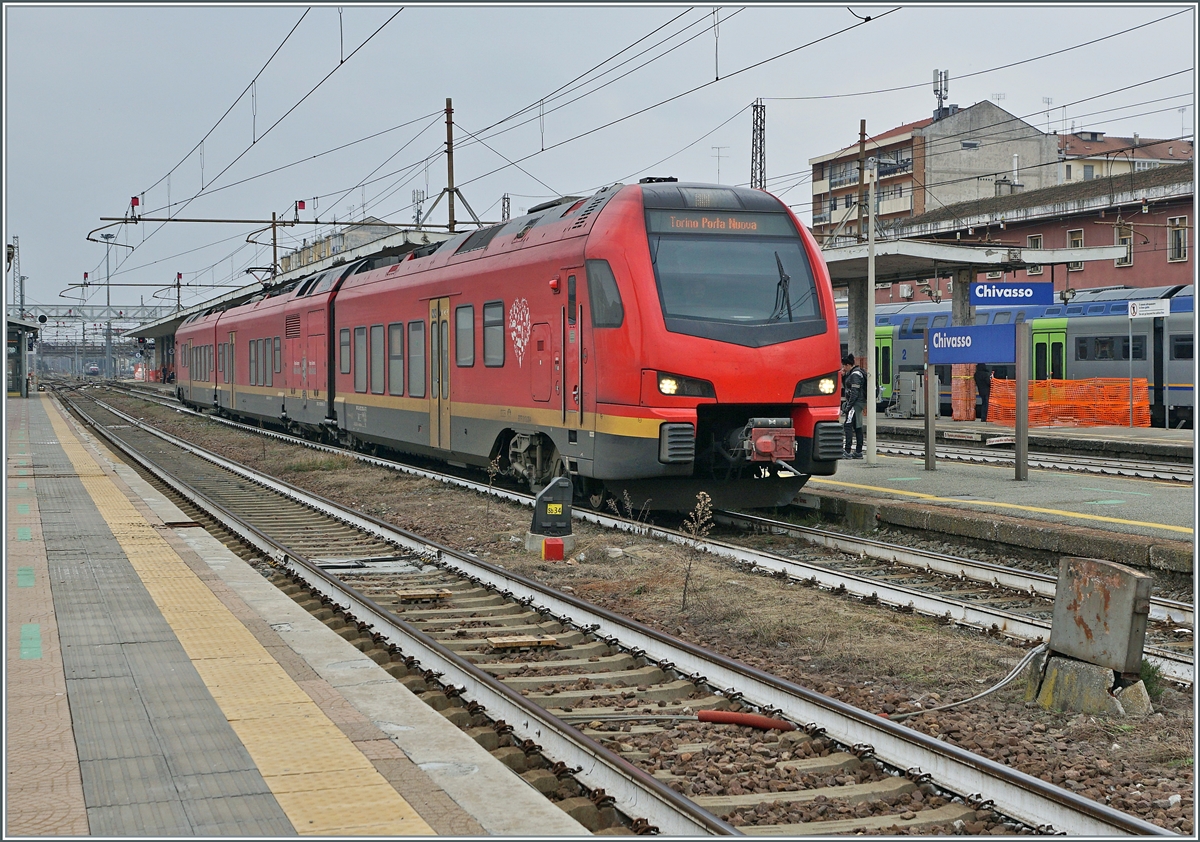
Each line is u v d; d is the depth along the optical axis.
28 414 45.81
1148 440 23.55
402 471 20.92
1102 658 6.72
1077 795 5.12
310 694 6.41
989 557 12.43
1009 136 73.25
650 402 13.12
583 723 6.61
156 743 5.56
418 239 33.88
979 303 20.80
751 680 7.03
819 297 13.99
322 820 4.62
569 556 12.28
